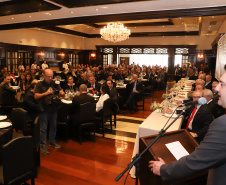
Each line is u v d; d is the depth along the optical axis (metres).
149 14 7.22
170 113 3.77
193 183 1.83
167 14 7.02
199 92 3.54
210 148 1.13
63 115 4.60
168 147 1.98
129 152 4.23
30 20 9.18
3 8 6.66
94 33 18.95
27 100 4.29
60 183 3.13
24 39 14.43
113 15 7.66
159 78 13.09
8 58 13.62
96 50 19.95
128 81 9.99
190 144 2.06
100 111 5.04
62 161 3.82
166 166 1.34
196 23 12.69
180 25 14.58
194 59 17.48
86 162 3.80
